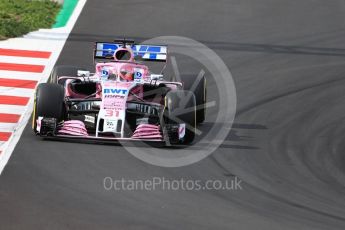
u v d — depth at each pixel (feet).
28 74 207.41
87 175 137.80
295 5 284.82
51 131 153.99
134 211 122.31
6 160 143.43
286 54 239.91
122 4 273.54
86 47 232.53
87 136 151.74
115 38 241.76
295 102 202.18
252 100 201.05
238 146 164.14
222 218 121.90
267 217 123.95
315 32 260.83
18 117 174.50
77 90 170.40
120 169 142.10
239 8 276.82
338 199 137.39
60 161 144.15
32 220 115.65
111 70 163.94
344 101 205.98
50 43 232.94
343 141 175.22
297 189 141.18
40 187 130.41
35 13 255.29
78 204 123.65
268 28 260.21
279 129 180.04
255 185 141.08
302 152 165.17
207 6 276.41
